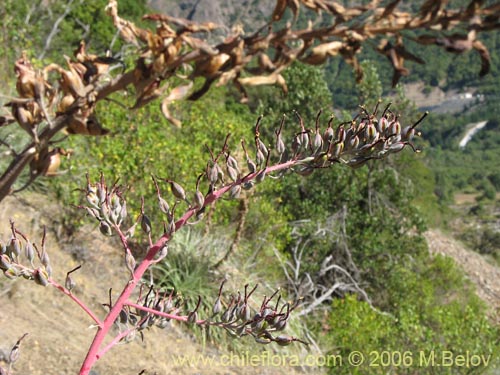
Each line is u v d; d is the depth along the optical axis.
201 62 0.98
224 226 7.98
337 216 10.78
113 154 6.46
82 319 5.57
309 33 0.94
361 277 10.71
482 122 113.50
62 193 6.37
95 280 6.14
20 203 6.49
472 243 37.53
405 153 11.95
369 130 1.34
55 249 6.20
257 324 1.45
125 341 1.46
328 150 1.35
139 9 24.83
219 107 11.16
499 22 0.84
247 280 7.30
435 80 119.06
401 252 11.14
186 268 6.54
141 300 1.58
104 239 6.72
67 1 15.45
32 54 8.41
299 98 11.24
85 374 1.35
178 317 1.45
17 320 4.98
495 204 80.62
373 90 11.42
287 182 10.30
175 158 6.89
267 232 8.39
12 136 5.63
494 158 103.94
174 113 8.38
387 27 0.90
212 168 1.40
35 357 4.50
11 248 1.35
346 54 0.96
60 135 6.06
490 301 18.73
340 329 7.70
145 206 6.61
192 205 1.43
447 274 11.84
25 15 12.05
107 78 1.04
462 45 0.84
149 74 1.00
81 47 1.08
